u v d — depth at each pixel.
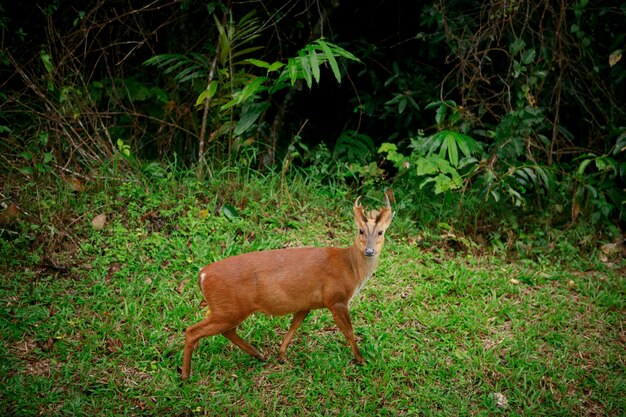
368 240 4.46
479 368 4.88
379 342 5.04
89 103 7.22
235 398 4.44
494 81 7.81
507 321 5.52
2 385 4.23
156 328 4.97
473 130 7.71
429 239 6.69
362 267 4.56
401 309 5.51
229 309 4.34
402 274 5.97
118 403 4.27
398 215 7.00
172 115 7.75
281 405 4.45
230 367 4.72
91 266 5.59
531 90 7.43
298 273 4.43
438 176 6.79
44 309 5.00
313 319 5.33
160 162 7.48
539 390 4.74
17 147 6.67
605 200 7.22
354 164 7.26
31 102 6.90
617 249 6.81
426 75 7.94
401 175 7.43
